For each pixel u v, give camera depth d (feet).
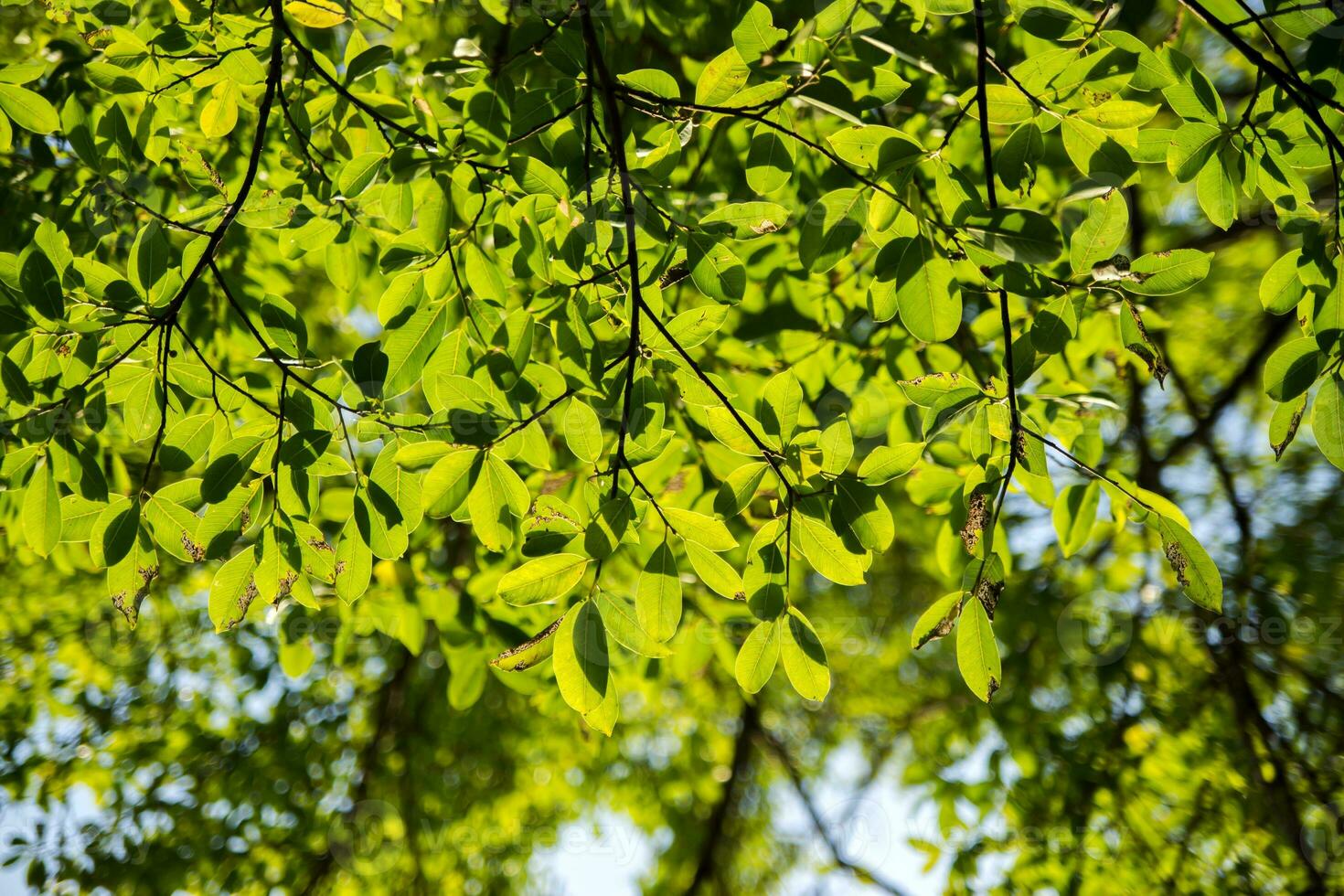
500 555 11.55
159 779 21.62
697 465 12.03
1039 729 18.67
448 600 11.96
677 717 28.71
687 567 12.29
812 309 11.80
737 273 6.94
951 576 10.08
